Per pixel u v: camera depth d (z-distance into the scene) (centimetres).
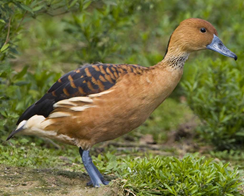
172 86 844
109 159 992
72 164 998
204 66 1367
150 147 1238
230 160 1157
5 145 1050
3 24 1019
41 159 981
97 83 811
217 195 775
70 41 1722
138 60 1540
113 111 802
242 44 1562
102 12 1348
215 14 1769
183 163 811
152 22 1798
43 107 833
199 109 1234
